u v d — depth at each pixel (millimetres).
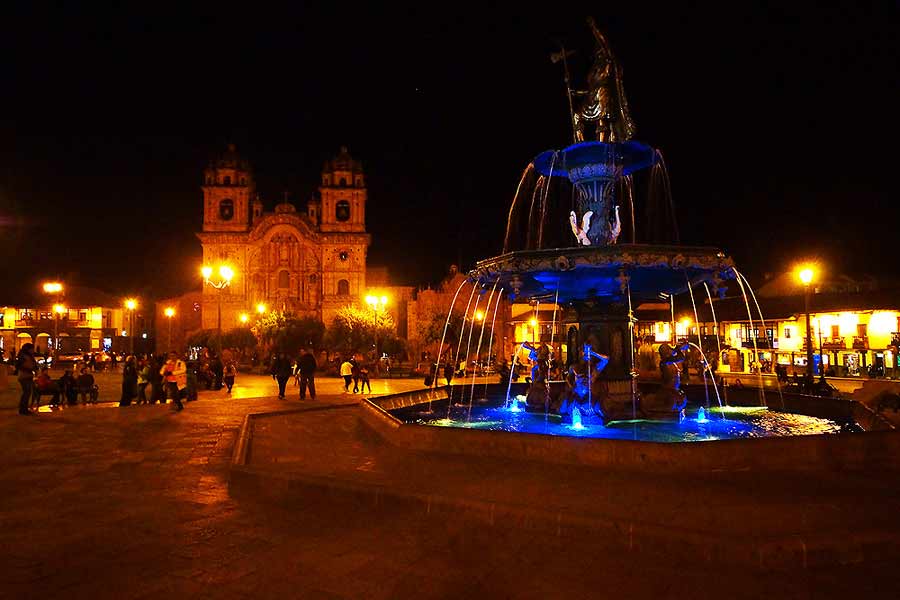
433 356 63062
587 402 11992
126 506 6852
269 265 77062
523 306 63719
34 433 12688
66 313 72438
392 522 6148
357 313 63219
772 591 4484
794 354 46219
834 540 4996
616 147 12094
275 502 6992
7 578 4793
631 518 5598
